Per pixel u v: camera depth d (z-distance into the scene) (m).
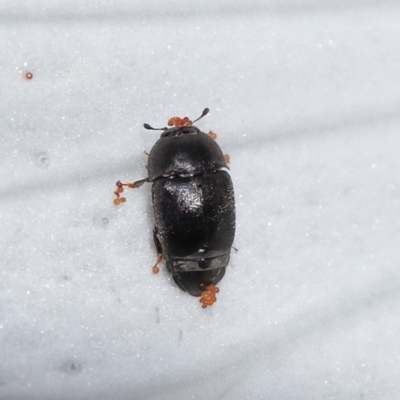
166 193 0.05
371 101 0.05
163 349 0.05
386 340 0.05
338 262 0.05
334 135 0.05
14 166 0.05
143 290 0.05
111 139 0.05
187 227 0.05
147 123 0.05
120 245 0.05
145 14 0.05
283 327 0.05
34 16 0.05
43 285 0.05
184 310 0.05
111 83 0.05
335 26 0.05
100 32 0.05
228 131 0.05
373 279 0.05
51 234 0.05
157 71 0.05
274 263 0.05
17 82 0.05
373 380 0.05
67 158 0.05
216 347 0.05
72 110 0.05
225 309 0.05
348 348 0.05
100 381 0.05
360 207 0.05
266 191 0.05
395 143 0.05
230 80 0.05
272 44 0.05
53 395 0.05
